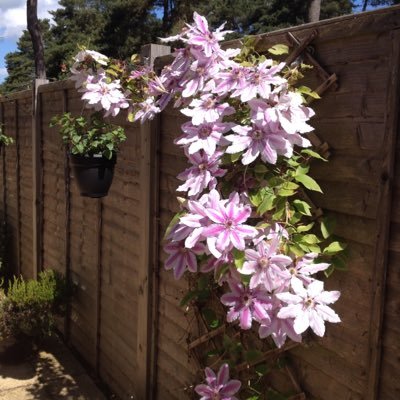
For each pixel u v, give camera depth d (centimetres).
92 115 295
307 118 162
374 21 150
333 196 168
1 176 603
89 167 290
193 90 182
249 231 153
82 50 259
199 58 182
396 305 149
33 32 1009
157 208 274
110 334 347
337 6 2231
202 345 240
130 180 306
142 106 235
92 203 362
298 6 2134
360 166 158
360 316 161
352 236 163
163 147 267
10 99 538
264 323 156
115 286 334
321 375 178
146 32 2173
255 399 197
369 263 158
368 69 154
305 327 146
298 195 178
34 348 409
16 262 559
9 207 578
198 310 230
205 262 196
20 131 523
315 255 160
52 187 439
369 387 157
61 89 397
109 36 2220
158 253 278
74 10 2944
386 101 148
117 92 253
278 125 162
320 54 171
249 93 164
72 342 417
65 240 411
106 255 346
